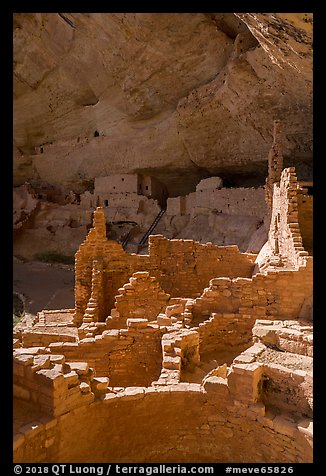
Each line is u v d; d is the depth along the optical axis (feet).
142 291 33.30
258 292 29.27
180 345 23.47
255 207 67.67
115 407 17.79
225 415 17.65
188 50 70.28
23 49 91.91
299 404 16.30
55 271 87.56
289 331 19.72
